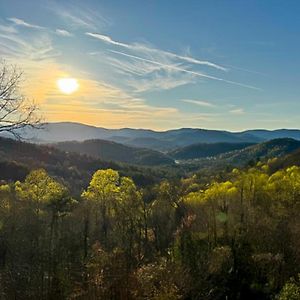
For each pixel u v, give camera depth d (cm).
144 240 4919
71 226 5556
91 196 5816
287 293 2602
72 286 2653
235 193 5659
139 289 2305
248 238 3897
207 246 3906
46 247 4481
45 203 5444
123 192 5750
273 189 5509
